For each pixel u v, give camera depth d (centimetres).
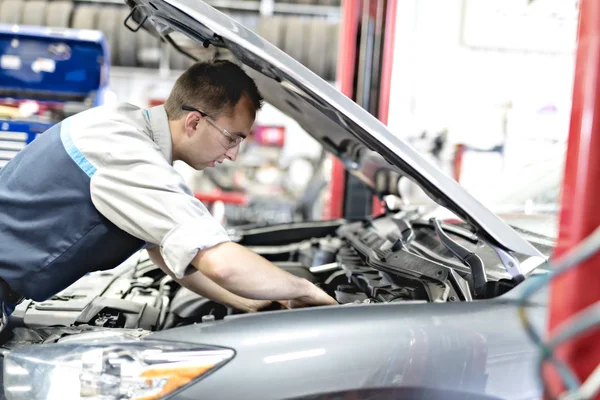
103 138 130
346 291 168
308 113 177
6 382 109
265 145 593
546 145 556
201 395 104
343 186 429
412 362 110
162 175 126
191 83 135
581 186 79
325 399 106
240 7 598
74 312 153
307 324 113
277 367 106
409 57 536
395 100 536
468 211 129
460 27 537
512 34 550
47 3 561
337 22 583
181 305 169
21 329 141
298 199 564
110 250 136
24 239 134
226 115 136
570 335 59
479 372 112
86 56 381
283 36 569
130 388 104
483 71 550
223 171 562
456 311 120
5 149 312
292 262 211
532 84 558
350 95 415
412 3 531
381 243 186
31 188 132
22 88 385
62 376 105
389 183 209
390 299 146
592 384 63
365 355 109
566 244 81
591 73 77
